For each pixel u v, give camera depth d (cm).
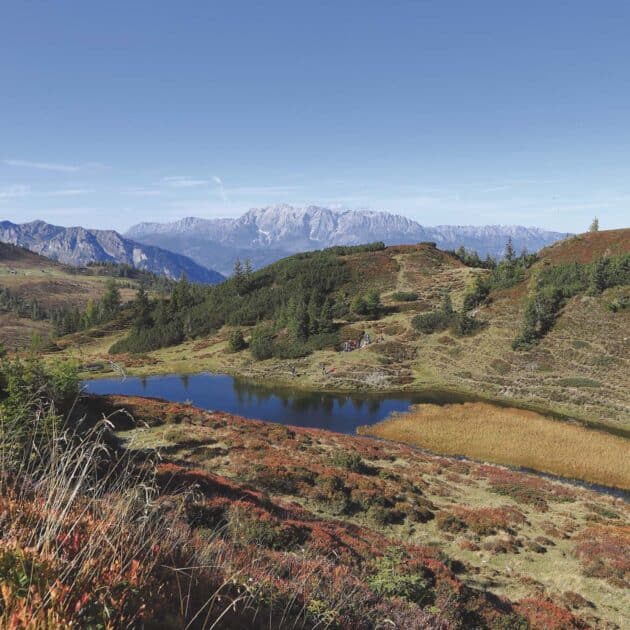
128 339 9888
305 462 2730
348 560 1245
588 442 4028
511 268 9294
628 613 1521
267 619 432
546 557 1944
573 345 6122
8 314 18738
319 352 7588
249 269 12162
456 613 1108
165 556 409
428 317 8038
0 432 407
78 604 271
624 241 8444
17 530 346
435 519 2239
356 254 12762
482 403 5288
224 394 6000
